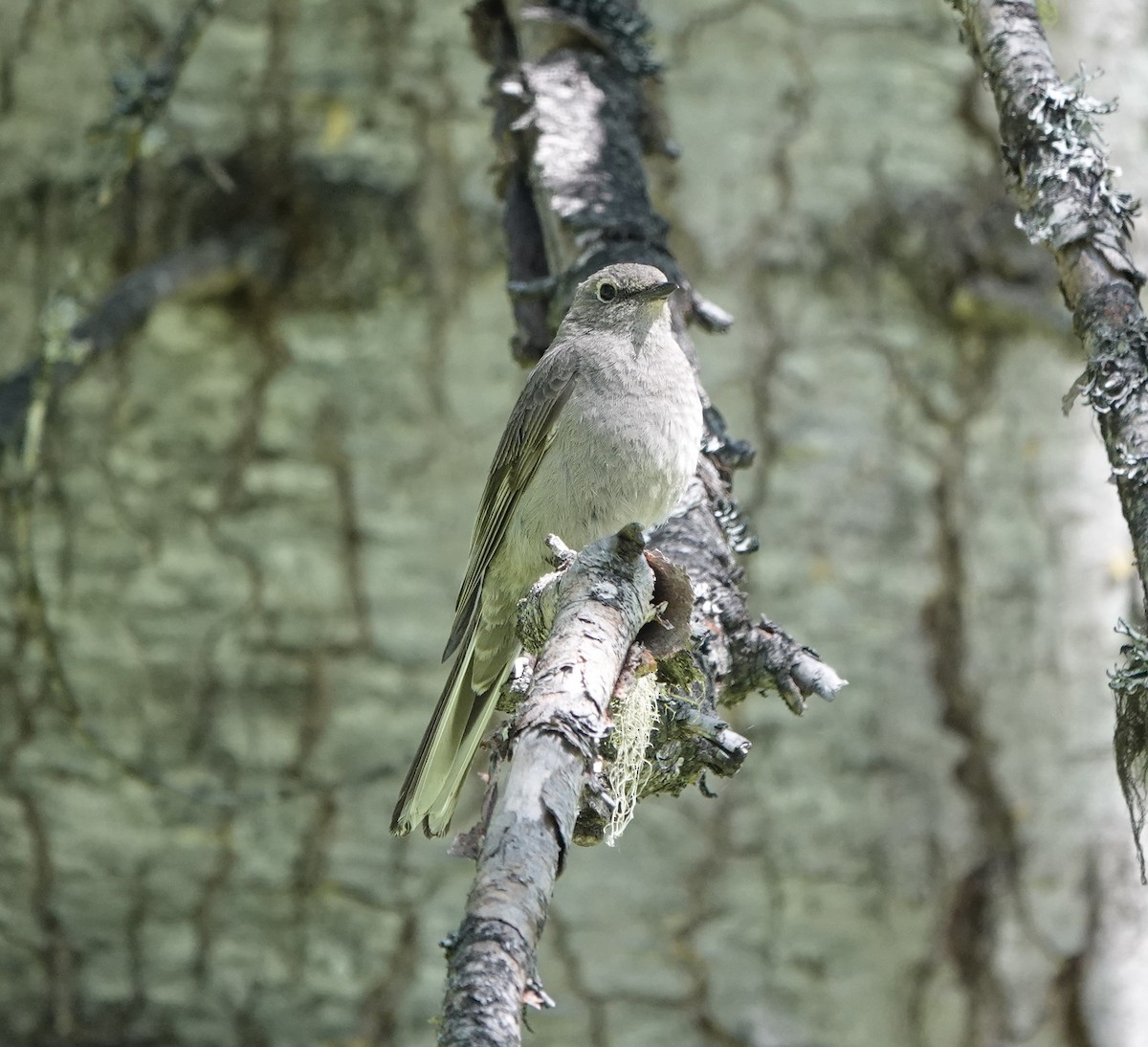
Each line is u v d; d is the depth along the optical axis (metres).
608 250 8.52
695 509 7.85
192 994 10.79
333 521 10.93
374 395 10.96
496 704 8.20
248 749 10.84
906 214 11.09
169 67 9.48
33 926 10.96
